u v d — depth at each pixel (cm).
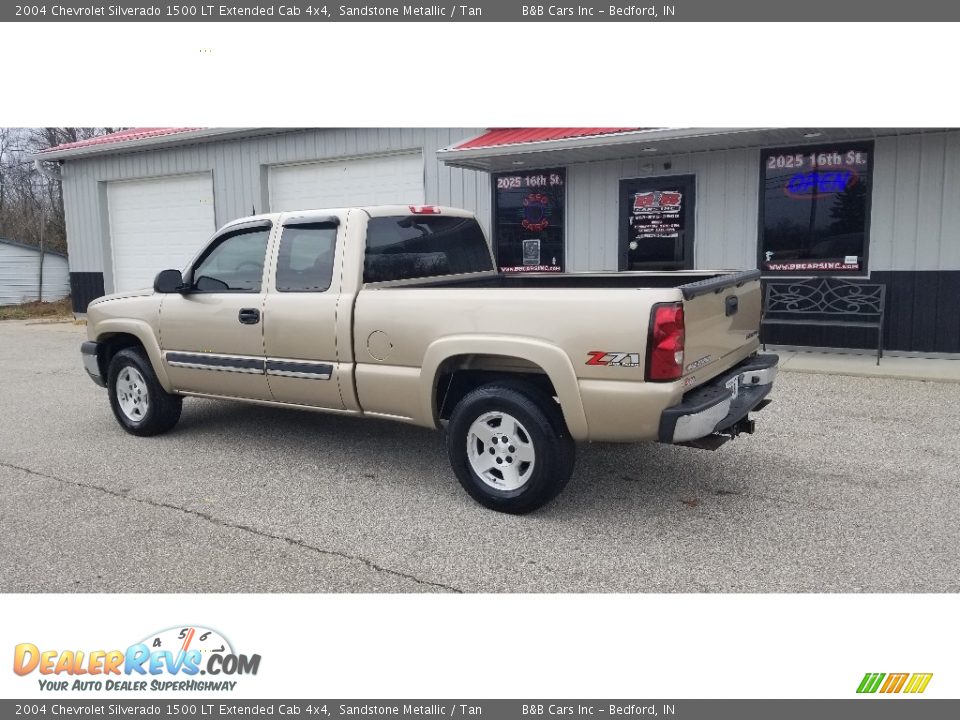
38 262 2216
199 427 672
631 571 387
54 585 384
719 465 545
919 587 367
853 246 961
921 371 849
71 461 583
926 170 912
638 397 407
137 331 625
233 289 572
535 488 444
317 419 695
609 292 415
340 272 512
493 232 1196
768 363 513
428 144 1239
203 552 417
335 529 444
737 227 1022
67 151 1591
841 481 509
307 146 1353
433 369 466
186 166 1498
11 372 1015
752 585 371
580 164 1114
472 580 380
